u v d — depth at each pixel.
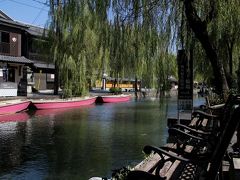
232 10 10.76
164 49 11.75
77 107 37.03
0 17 39.03
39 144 16.02
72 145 15.77
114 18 12.18
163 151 3.97
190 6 10.23
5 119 25.05
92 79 36.09
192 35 11.07
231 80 14.61
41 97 36.38
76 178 10.73
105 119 26.67
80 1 18.44
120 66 12.98
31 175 11.05
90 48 33.25
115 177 6.15
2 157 13.36
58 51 34.62
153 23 11.45
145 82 14.04
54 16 33.56
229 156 5.22
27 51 43.00
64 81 35.62
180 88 12.25
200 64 14.38
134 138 17.73
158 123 24.06
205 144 5.95
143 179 3.98
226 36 12.78
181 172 4.84
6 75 37.66
